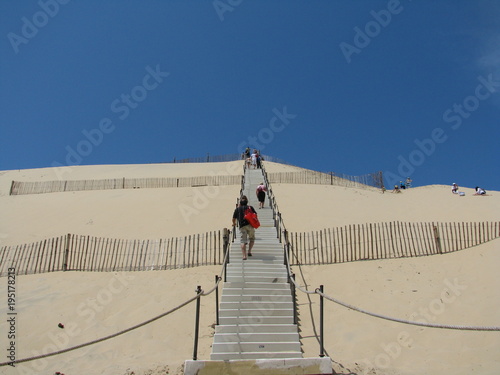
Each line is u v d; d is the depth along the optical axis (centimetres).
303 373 633
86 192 2658
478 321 881
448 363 732
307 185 2673
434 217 1877
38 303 1023
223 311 811
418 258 1291
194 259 1338
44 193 2703
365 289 1099
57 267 1301
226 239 1262
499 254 1195
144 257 1329
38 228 1881
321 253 1354
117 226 1842
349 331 888
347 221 1820
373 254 1312
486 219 1742
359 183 3030
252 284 911
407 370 709
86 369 713
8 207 2350
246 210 1117
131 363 731
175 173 3425
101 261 1364
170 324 919
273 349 720
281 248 1175
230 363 633
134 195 2484
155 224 1836
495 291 998
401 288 1090
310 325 921
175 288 1124
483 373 668
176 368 682
